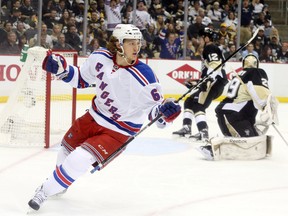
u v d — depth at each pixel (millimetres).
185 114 7977
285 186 5598
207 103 7801
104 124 4398
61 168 4320
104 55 4348
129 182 5570
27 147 7113
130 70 4281
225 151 6730
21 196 4941
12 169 5965
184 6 13133
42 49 6887
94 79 4465
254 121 6895
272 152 7293
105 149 4320
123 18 13086
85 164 4281
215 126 9477
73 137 4562
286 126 9742
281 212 4703
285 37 16172
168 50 13203
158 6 13414
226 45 13469
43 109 7211
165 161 6586
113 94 4316
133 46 4234
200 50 13234
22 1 11648
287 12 16328
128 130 4402
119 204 4805
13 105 6930
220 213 4621
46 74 6957
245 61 6859
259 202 4992
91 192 5133
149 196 5090
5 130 7086
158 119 4418
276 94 13117
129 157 6742
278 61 13914
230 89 6930
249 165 6488
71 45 12344
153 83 4305
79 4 12422
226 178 5855
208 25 13500
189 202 4934
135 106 4352
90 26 12695
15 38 11570
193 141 7840
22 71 6816
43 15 12062
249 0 14258
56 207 4609
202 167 6320
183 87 12812
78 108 10773
